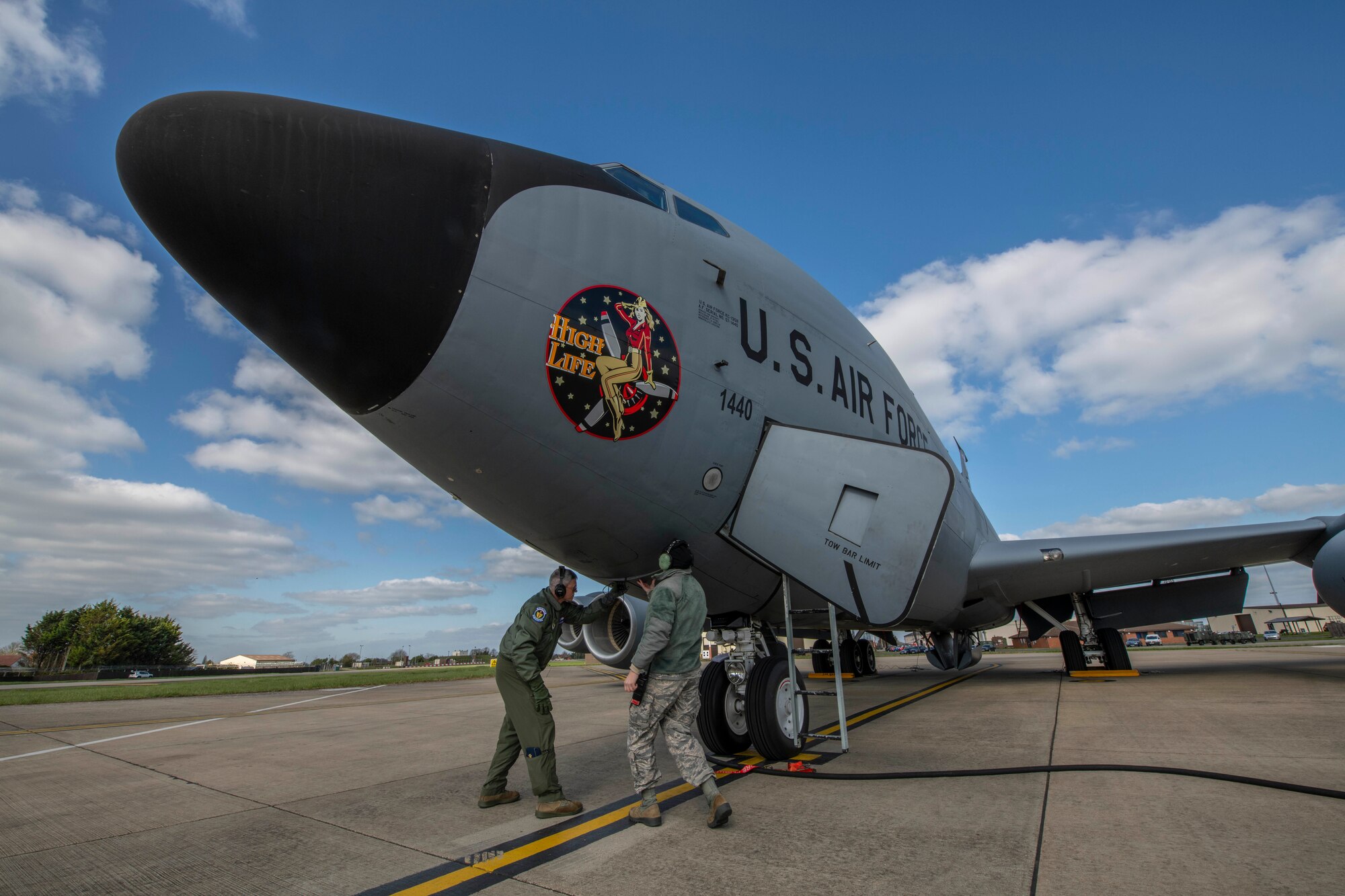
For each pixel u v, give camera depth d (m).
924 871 2.71
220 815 4.05
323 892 2.77
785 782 4.38
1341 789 3.67
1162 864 2.68
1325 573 8.59
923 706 8.42
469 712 10.44
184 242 3.40
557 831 3.49
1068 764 4.49
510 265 3.86
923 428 8.26
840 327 6.51
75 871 3.09
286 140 3.44
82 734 8.21
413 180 3.70
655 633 3.46
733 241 5.58
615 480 4.38
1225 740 5.12
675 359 4.51
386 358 3.66
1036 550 9.62
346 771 5.40
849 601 4.93
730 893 2.57
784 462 5.05
